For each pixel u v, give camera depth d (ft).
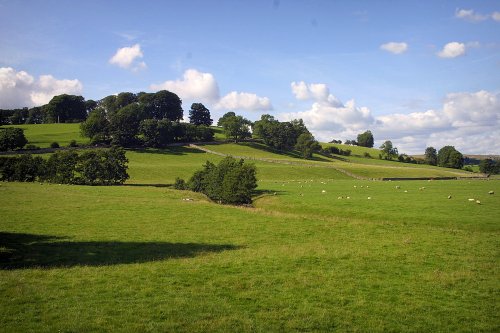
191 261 82.07
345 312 56.54
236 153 544.21
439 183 292.20
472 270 78.28
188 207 160.15
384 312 56.95
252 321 52.08
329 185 280.72
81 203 163.53
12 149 429.38
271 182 316.60
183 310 55.31
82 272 72.38
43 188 219.20
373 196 205.57
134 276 71.00
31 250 89.25
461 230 122.72
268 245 100.37
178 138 588.09
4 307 54.60
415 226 129.49
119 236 107.04
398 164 597.11
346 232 117.70
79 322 50.26
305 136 620.90
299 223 130.82
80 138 535.60
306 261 83.66
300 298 61.77
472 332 51.08
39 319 51.03
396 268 79.20
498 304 60.29
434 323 53.42
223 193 207.41
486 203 170.60
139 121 567.18
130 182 311.06
